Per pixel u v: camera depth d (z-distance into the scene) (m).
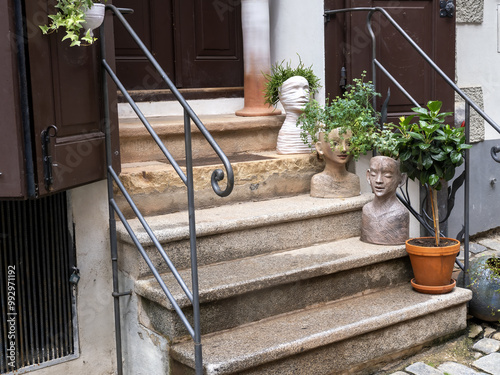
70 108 2.87
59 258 3.18
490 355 3.31
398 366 3.24
